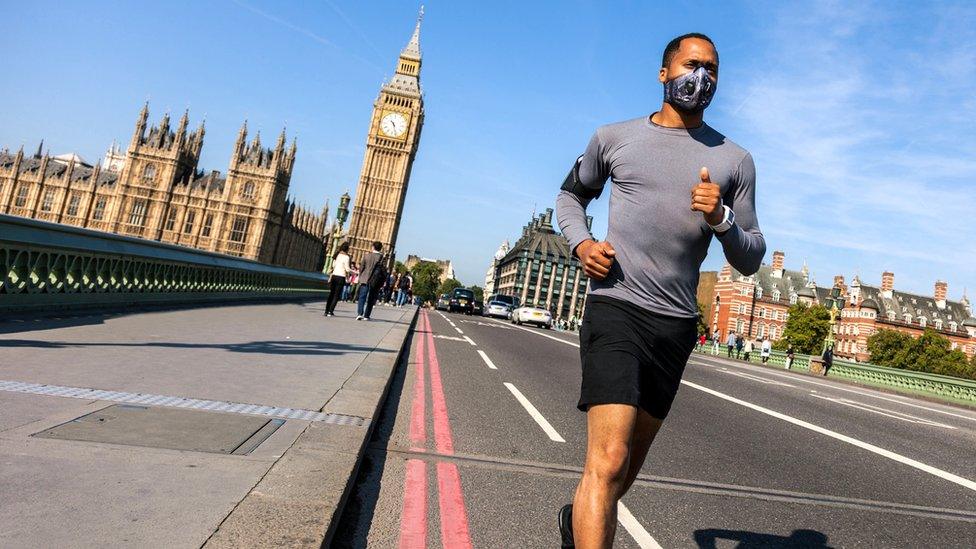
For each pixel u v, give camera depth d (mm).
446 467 4047
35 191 116375
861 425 8312
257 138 118188
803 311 93750
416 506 3268
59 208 116062
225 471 2889
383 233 120938
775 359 35500
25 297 7684
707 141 2238
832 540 3441
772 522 3637
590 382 1990
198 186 115812
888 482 5008
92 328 7441
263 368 6078
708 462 5008
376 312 21500
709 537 3268
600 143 2346
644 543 3084
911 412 11766
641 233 2121
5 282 7277
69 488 2447
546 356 13352
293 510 2480
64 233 8445
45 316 7863
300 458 3238
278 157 116312
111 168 159875
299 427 3926
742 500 4016
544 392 7918
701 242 2148
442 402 6469
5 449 2826
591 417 1974
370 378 6234
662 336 2061
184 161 118188
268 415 4164
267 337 8859
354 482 3516
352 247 120000
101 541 2010
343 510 3082
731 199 2229
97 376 4730
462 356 11297
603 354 2006
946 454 6785
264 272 18531
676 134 2238
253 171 115062
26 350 5480
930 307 119688
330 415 4402
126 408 3873
